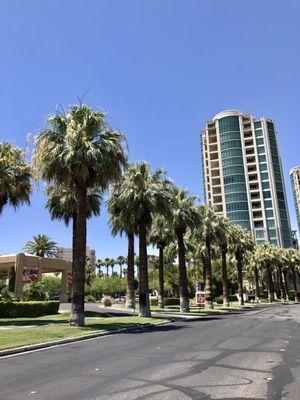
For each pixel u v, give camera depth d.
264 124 153.88
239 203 147.75
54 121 23.19
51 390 7.50
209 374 8.73
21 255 53.38
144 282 31.05
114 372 9.16
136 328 21.78
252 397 6.79
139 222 31.55
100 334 18.53
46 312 34.16
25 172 28.50
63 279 62.34
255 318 29.66
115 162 23.03
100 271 161.88
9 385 8.04
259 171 149.88
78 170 21.77
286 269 98.56
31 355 12.36
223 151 154.75
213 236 47.97
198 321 27.41
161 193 31.28
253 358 10.81
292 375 8.55
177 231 40.00
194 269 85.38
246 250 65.81
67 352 12.85
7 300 34.16
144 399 6.74
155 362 10.40
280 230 143.12
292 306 60.62
